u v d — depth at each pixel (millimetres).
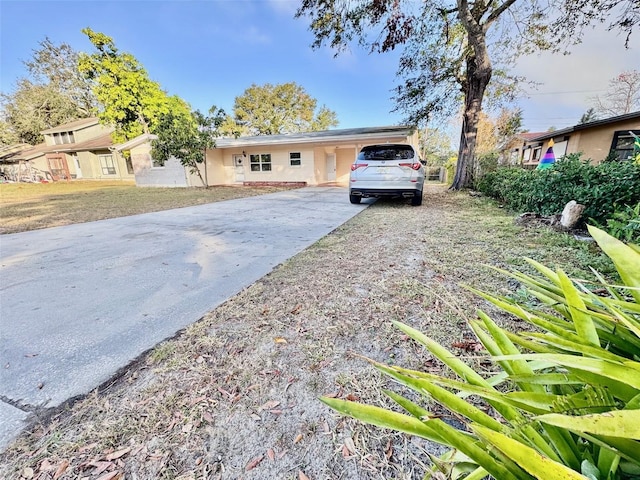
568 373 798
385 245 3842
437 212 6188
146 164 15453
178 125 12102
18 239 4812
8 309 2385
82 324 2137
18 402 1407
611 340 844
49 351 1814
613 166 4070
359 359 1665
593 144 11656
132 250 4055
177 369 1627
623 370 595
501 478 586
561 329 827
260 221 5977
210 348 1810
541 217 4801
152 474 1067
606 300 834
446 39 9258
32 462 1114
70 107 27172
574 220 4078
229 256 3695
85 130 23828
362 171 6930
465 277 2676
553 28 8117
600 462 605
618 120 10875
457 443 637
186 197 10539
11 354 1788
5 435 1228
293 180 15266
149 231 5227
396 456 1117
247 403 1383
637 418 485
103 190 13711
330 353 1728
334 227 5234
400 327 1053
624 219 3139
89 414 1334
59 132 23953
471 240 3867
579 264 2791
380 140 12469
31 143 27562
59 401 1414
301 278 2867
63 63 26172
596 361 612
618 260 898
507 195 6695
